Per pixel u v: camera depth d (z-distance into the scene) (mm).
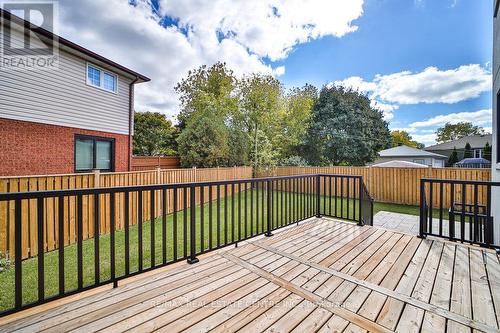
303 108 16094
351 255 2854
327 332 1572
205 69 17547
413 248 3072
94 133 7941
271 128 14602
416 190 8430
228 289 2094
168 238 4512
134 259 3504
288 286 2143
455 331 1577
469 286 2135
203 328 1612
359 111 17656
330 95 18125
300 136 16875
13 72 5957
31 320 1667
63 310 1781
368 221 5199
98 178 4648
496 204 4227
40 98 6480
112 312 1771
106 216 4824
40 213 1763
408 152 19609
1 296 2576
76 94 7359
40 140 6492
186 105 18016
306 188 4871
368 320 1688
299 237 3520
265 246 3143
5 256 3314
